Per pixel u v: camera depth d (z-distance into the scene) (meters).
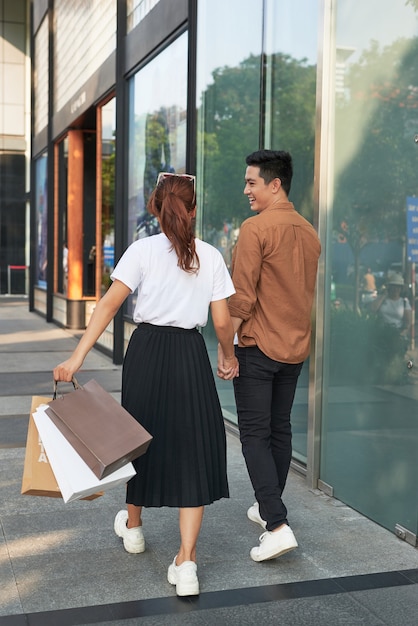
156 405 2.99
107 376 8.36
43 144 15.59
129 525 3.42
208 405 3.05
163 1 7.43
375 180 3.80
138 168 8.66
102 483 2.70
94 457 2.68
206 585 3.10
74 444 2.75
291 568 3.28
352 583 3.13
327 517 3.91
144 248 2.99
